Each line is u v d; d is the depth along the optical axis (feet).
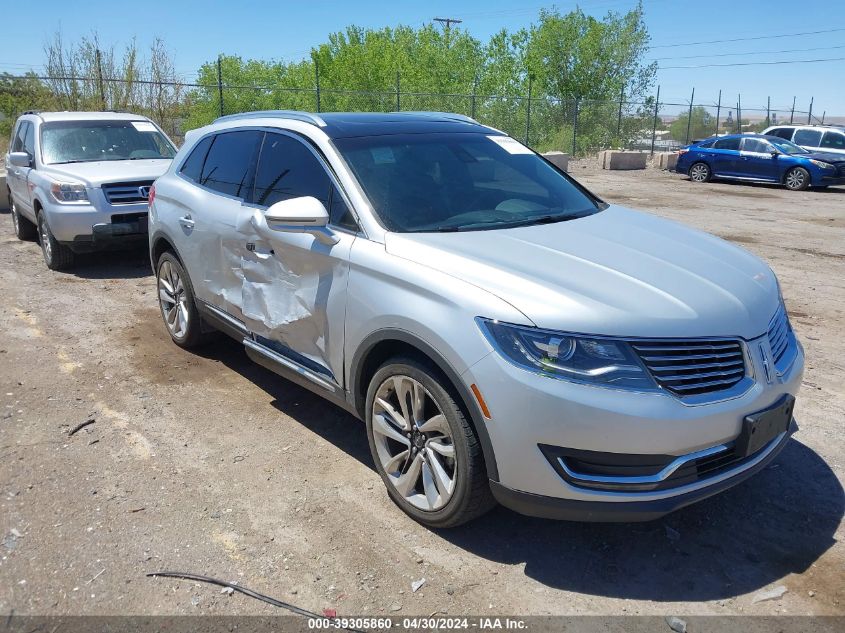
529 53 130.11
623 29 123.65
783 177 63.82
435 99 109.19
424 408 10.66
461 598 9.43
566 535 10.81
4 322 20.89
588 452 8.93
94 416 14.71
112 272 27.25
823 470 12.60
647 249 11.35
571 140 103.04
